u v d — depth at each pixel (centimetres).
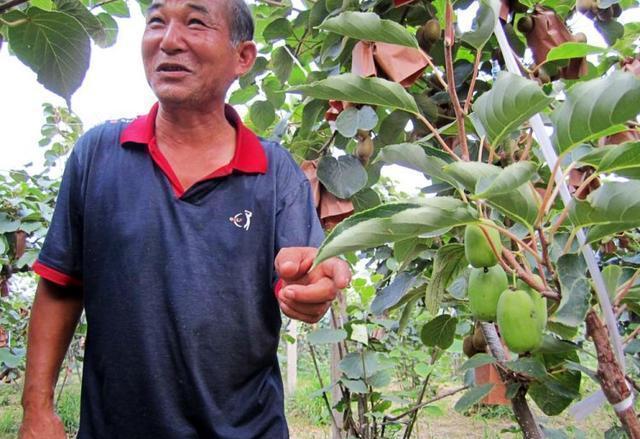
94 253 158
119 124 173
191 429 153
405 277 219
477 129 154
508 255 137
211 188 160
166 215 157
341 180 225
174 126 163
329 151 246
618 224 120
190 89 154
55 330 166
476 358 179
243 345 158
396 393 383
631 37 258
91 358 160
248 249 159
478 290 145
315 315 134
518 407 187
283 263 131
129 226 156
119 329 154
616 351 127
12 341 786
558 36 216
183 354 151
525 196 123
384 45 203
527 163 111
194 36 153
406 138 245
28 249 531
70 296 170
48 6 203
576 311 119
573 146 120
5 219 483
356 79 152
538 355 187
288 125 315
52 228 165
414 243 175
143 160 161
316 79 270
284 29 262
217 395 154
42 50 158
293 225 166
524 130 207
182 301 152
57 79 161
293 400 987
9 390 1159
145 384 152
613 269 146
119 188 159
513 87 120
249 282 159
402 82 203
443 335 243
